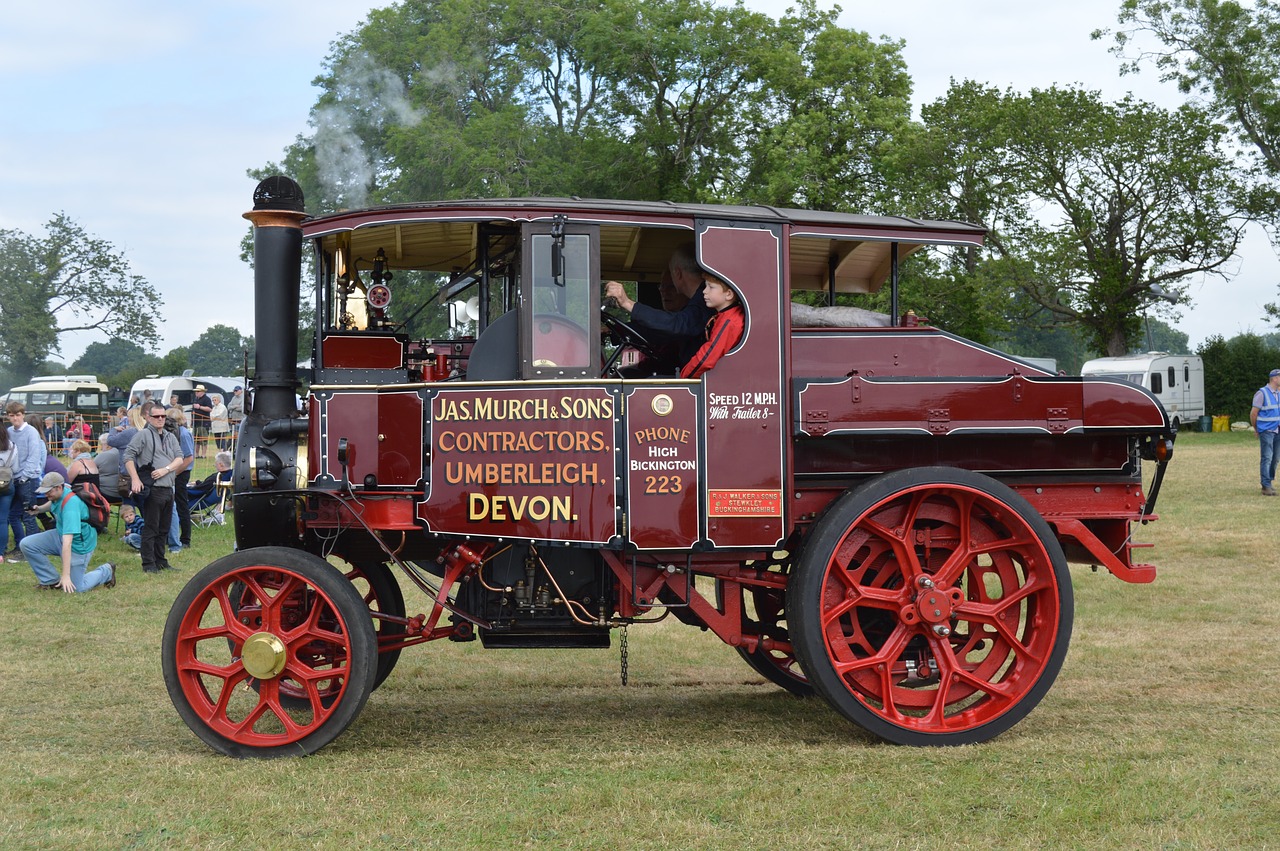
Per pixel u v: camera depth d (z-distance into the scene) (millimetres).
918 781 4160
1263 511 12547
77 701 5625
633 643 7098
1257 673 5953
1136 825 3701
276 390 4727
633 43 25234
